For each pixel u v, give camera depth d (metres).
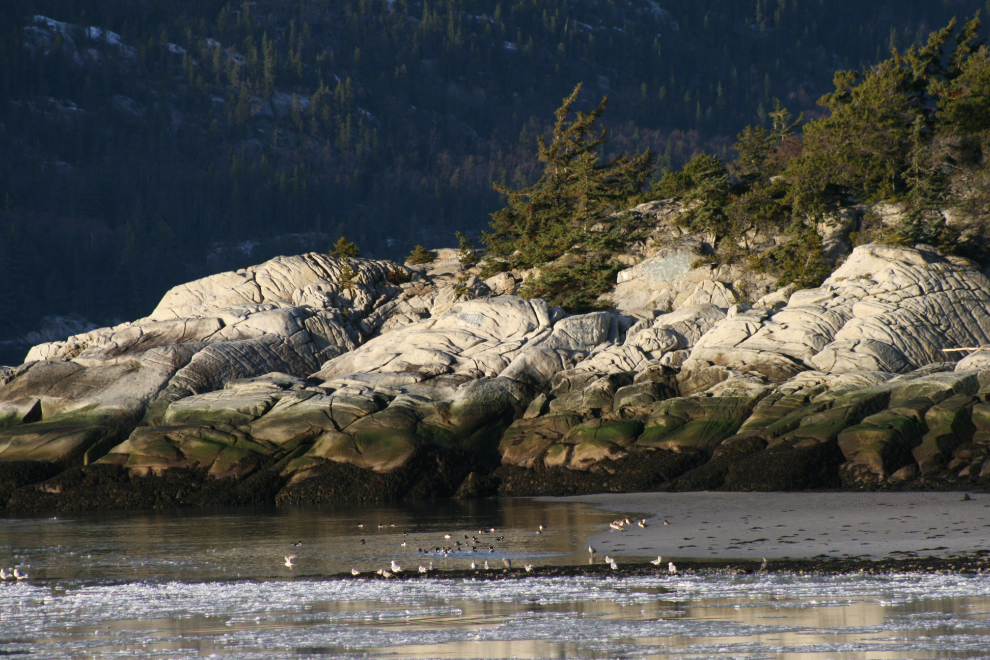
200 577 73.69
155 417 155.75
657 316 175.38
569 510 110.38
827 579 62.84
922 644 45.72
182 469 138.12
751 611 54.31
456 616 55.78
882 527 83.38
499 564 75.00
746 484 118.00
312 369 180.38
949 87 198.75
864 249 165.62
